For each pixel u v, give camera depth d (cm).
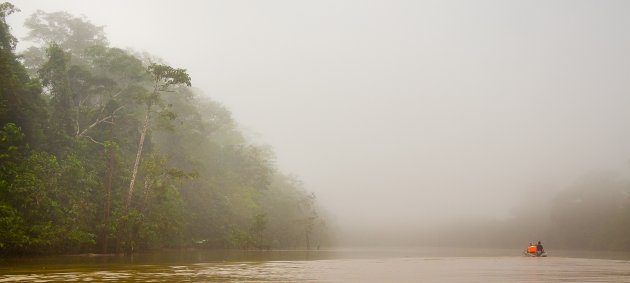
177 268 2152
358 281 1673
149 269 2055
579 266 2722
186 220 5250
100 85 4659
